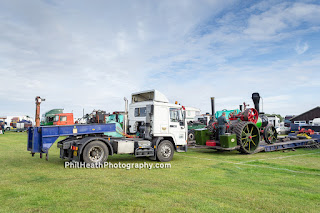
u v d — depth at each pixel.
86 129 8.39
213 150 13.66
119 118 17.23
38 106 8.81
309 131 16.89
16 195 4.76
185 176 6.60
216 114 18.36
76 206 4.16
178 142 9.71
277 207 4.28
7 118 39.75
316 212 4.09
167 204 4.31
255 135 12.28
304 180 6.28
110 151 8.32
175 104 9.83
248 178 6.44
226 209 4.13
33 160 9.12
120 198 4.61
